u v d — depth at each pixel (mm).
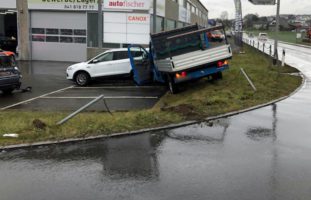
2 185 6086
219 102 13047
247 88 16359
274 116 11281
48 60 31578
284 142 8492
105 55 19625
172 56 16500
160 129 9641
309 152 7750
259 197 5578
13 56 16656
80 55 31000
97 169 6781
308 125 10141
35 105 13906
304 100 14141
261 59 31719
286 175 6449
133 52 19531
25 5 31047
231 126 10008
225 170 6699
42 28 31312
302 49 53188
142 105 13734
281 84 17797
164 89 17859
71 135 8875
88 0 30000
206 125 10102
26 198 5609
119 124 9805
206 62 16062
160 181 6207
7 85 16094
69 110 12820
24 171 6695
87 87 18859
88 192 5797
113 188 5938
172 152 7758
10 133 8992
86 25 30547
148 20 29281
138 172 6625
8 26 37938
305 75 22391
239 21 42938
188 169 6762
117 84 19734
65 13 30797
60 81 20812
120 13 29438
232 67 24906
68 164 7047
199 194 5695
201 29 16500
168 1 40062
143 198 5566
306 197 5574
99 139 8727
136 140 8648
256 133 9281
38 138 8664
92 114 11469
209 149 7961
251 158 7359
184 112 11297
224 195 5652
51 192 5809
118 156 7512
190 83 18328
